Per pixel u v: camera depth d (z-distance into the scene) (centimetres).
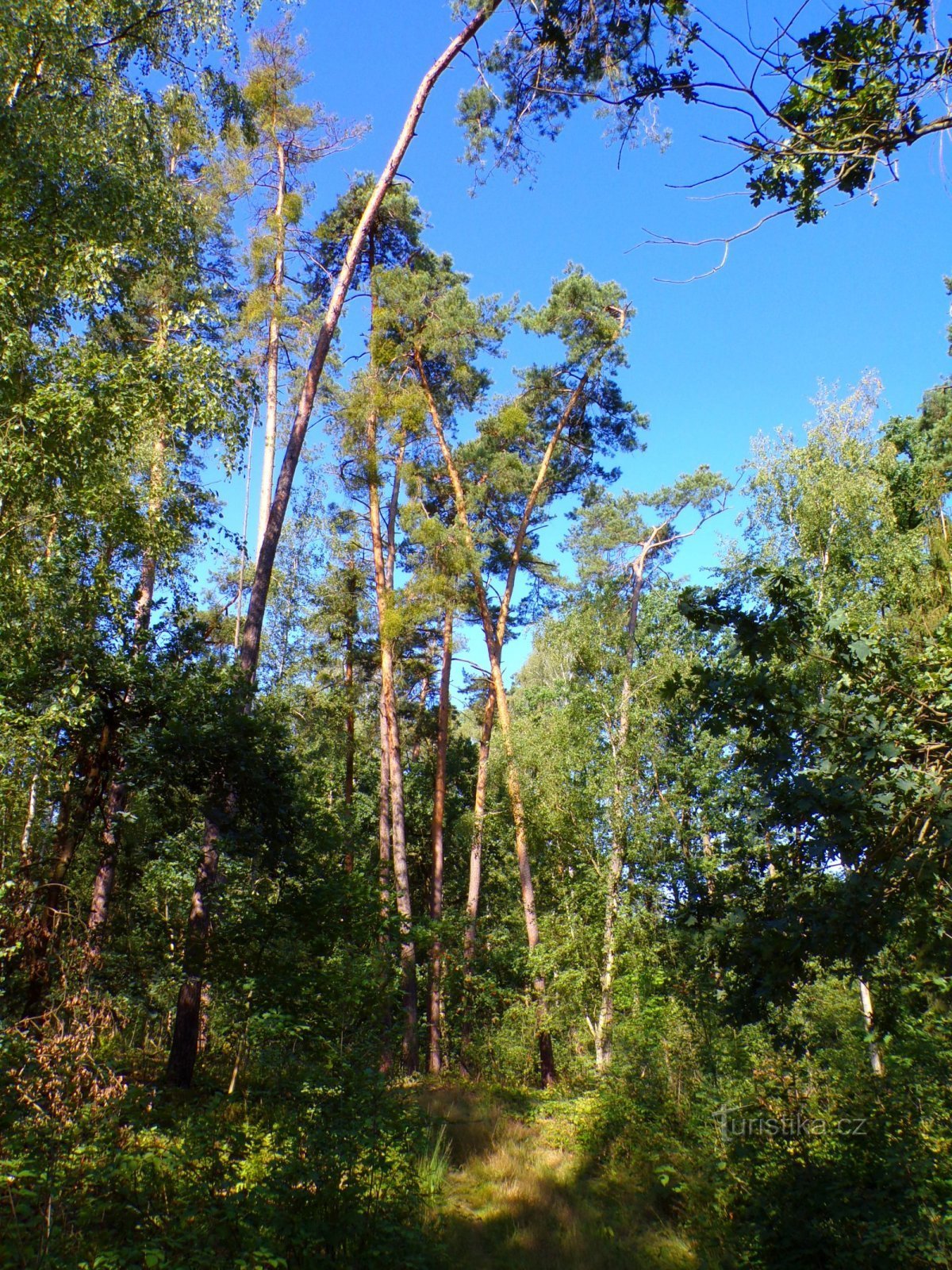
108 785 993
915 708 491
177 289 1466
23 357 1061
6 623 938
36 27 1105
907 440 2222
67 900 916
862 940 464
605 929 1609
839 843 486
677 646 1738
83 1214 512
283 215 1583
